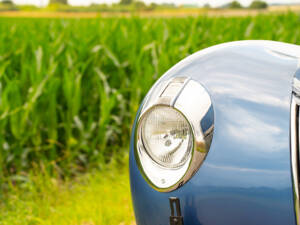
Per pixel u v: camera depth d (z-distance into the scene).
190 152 1.49
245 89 1.52
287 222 1.34
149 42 6.36
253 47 1.72
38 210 3.22
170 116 1.54
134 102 5.00
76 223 2.89
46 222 2.96
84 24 8.14
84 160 4.38
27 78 4.89
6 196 3.71
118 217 2.87
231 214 1.41
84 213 3.01
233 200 1.40
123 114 4.97
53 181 3.71
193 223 1.48
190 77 1.62
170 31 7.55
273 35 7.16
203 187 1.45
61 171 4.21
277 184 1.35
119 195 3.25
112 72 5.52
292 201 1.33
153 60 5.25
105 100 4.48
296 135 1.38
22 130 4.09
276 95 1.48
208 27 8.83
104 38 5.77
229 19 10.11
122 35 5.92
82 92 5.11
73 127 4.71
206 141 1.46
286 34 7.18
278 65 1.58
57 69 5.07
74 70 4.77
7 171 4.22
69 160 4.30
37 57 4.46
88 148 4.39
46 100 4.45
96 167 4.46
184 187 1.48
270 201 1.36
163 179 1.52
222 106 1.50
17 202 3.39
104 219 2.81
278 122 1.42
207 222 1.46
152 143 1.58
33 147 4.48
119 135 5.08
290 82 1.50
